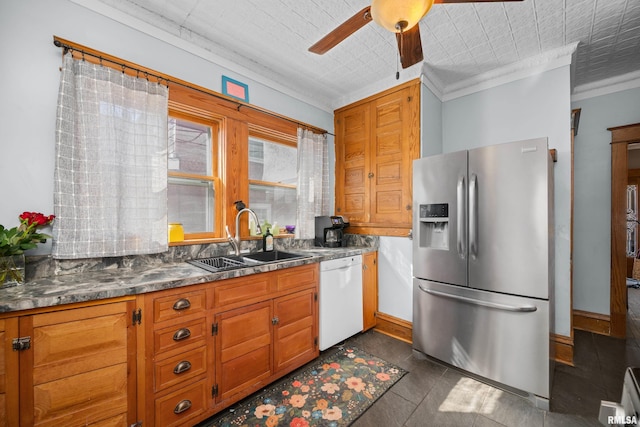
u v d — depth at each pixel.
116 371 1.25
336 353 2.35
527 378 1.74
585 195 2.88
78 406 1.16
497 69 2.55
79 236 1.51
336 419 1.57
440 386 1.89
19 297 1.09
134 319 1.29
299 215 2.79
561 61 2.24
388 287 2.79
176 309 1.42
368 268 2.77
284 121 2.68
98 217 1.57
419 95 2.54
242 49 2.23
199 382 1.50
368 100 2.92
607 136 2.77
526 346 1.75
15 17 1.38
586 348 2.44
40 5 1.45
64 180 1.47
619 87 2.72
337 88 2.94
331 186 3.25
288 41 2.13
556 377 2.00
